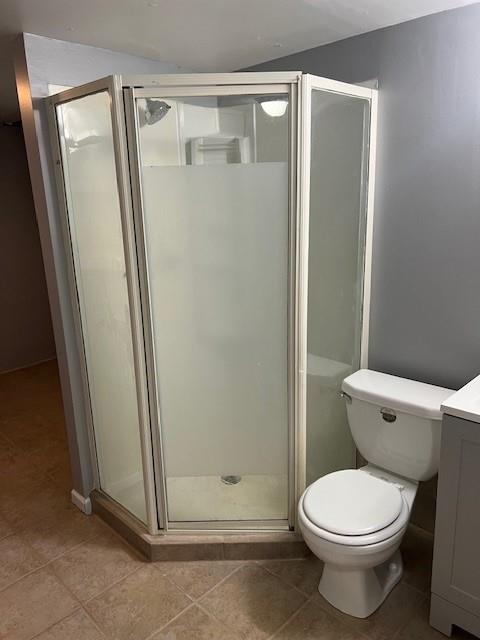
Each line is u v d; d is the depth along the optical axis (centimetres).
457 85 178
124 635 176
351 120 195
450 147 184
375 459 207
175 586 197
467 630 166
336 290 209
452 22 175
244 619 181
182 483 218
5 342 450
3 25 182
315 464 220
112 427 226
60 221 211
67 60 203
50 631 178
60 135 198
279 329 192
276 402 201
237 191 179
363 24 189
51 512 247
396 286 211
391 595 190
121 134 167
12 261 444
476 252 186
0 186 427
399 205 202
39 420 352
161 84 164
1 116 378
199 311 192
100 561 212
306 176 173
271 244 183
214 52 221
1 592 197
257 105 171
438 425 182
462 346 197
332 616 181
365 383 207
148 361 191
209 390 201
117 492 236
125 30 191
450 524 162
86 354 226
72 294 218
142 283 182
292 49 218
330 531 163
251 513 216
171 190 178
